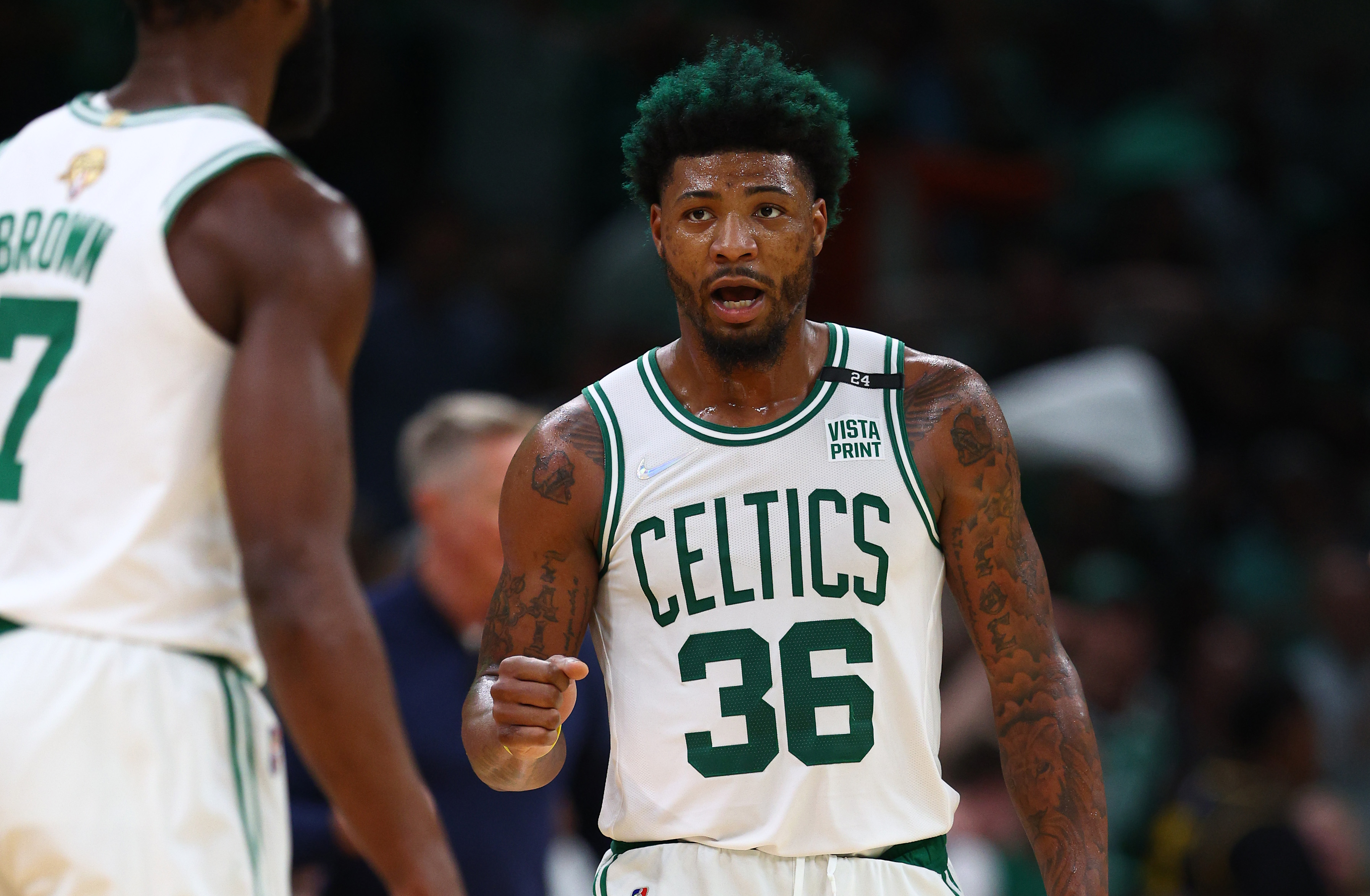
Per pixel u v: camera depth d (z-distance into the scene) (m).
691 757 6.58
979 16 29.86
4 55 25.22
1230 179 30.97
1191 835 15.57
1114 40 33.28
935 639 6.84
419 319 23.30
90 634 6.77
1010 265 26.83
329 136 26.78
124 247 7.00
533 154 28.86
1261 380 28.42
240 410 6.79
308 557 6.71
